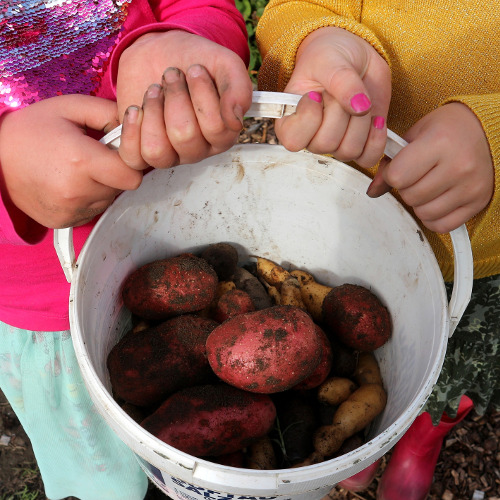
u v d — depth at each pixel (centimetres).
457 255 92
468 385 149
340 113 81
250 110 84
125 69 90
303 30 101
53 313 122
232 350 108
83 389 137
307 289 138
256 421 111
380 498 185
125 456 158
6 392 147
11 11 89
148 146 75
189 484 93
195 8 120
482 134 88
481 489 189
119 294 123
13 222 89
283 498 99
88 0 95
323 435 121
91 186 85
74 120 90
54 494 176
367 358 135
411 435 175
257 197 129
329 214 127
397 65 109
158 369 115
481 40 103
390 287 124
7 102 100
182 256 128
